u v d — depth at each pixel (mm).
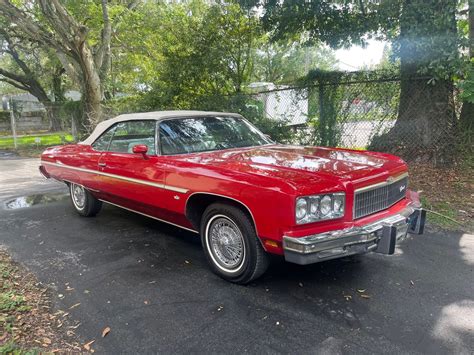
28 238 5105
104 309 3289
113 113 14398
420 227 3949
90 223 5684
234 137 4879
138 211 4895
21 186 8688
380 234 3291
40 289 3662
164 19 14250
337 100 8531
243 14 10000
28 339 2859
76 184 5793
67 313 3236
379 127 8188
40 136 20781
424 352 2646
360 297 3391
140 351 2725
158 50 15945
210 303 3346
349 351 2668
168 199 4074
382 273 3850
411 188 6660
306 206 3051
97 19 16953
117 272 4004
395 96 7914
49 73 27922
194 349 2730
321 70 8734
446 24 6742
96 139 5453
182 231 5242
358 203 3328
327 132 8727
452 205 5887
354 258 4230
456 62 6633
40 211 6410
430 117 7562
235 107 9977
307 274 3854
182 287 3648
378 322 3006
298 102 9266
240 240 3555
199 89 11125
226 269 3746
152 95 11352
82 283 3773
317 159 3869
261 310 3213
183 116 4789
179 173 3908
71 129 19000
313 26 8852
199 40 10648
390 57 8016
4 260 4371
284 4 8391
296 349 2699
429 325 2955
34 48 23375
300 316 3109
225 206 3578
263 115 10047
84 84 16156
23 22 14758
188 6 13906
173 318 3127
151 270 4035
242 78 11195
